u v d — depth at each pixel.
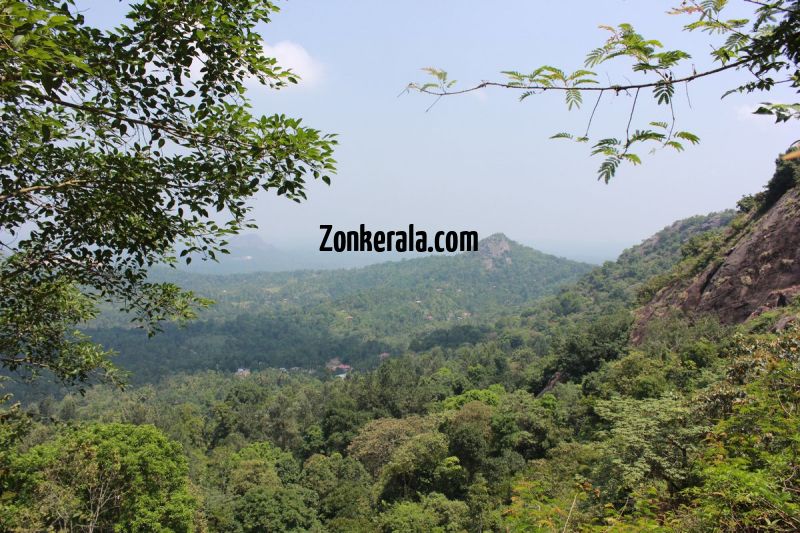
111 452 16.11
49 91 3.33
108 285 5.39
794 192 28.52
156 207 4.64
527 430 26.86
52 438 23.78
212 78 4.23
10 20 2.78
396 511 23.20
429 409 46.25
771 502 4.05
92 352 6.25
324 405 57.41
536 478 14.68
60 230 4.87
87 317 6.20
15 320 5.41
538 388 45.53
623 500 9.65
